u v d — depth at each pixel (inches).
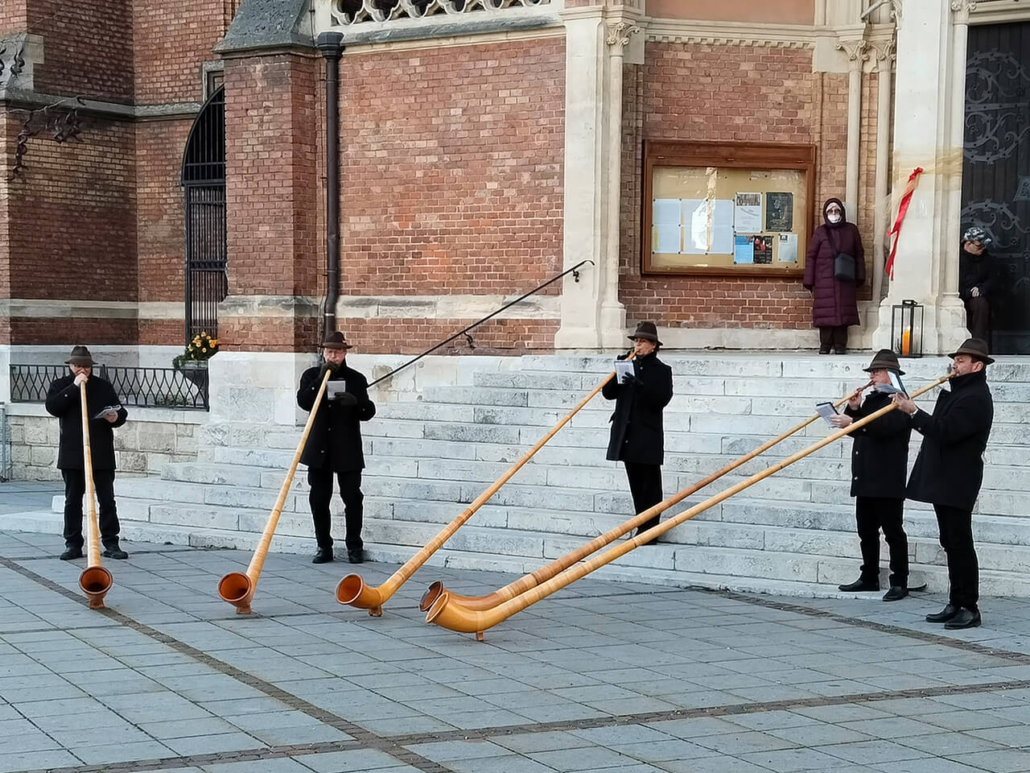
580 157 531.5
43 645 292.2
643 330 380.8
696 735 225.3
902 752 217.0
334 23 581.0
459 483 446.3
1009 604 335.0
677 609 334.0
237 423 580.1
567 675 266.5
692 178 557.6
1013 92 558.3
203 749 215.5
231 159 588.1
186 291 687.1
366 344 581.3
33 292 727.7
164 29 767.7
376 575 385.7
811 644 295.0
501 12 549.3
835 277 542.6
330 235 585.3
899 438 335.9
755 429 437.4
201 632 306.5
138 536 460.4
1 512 539.5
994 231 563.5
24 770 204.7
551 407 483.5
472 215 559.5
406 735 224.1
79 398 415.2
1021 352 559.2
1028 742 223.1
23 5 721.0
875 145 564.7
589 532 400.8
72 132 735.1
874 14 558.9
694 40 553.3
